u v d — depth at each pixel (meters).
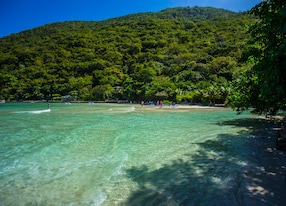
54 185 7.50
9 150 11.94
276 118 24.05
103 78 102.44
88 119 26.16
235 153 10.70
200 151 11.23
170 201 6.19
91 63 116.12
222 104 49.16
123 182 7.62
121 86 96.94
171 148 12.00
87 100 90.94
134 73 102.75
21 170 8.93
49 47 138.62
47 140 14.34
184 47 120.00
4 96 99.69
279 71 5.46
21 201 6.45
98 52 131.00
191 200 6.21
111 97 87.44
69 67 116.25
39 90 101.19
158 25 160.50
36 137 15.30
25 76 110.69
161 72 98.25
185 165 9.18
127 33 153.88
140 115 30.86
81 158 10.48
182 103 59.25
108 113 34.34
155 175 8.17
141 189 7.03
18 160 10.23
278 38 7.01
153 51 126.56
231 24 139.88
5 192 7.01
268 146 11.94
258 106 18.62
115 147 12.40
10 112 37.22
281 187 6.87
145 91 74.00
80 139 14.59
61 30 185.00
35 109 46.25
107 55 124.38
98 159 10.30
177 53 116.88
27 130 18.16
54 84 102.44
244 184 7.11
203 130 17.47
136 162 9.73
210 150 11.38
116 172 8.55
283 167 8.65
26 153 11.36
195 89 65.56
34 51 129.75
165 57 113.38
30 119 26.33
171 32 146.38
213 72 80.56
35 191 7.06
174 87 68.50
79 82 101.25
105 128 18.98
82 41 139.38
